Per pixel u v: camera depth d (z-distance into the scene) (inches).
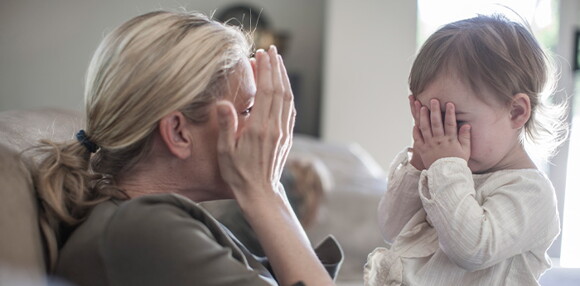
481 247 44.1
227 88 45.4
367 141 232.5
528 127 49.9
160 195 41.3
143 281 39.2
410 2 228.4
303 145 167.5
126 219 39.9
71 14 249.3
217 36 45.3
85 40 251.0
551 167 191.3
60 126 53.9
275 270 42.3
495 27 49.5
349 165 153.2
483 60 47.2
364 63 230.7
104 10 250.4
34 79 249.9
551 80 51.8
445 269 48.6
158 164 45.6
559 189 191.6
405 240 51.3
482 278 47.6
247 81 46.8
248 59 47.6
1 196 36.9
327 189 125.9
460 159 46.6
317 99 256.4
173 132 44.1
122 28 44.8
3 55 247.3
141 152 45.0
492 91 46.9
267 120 44.7
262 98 44.9
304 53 256.2
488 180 48.3
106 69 44.0
